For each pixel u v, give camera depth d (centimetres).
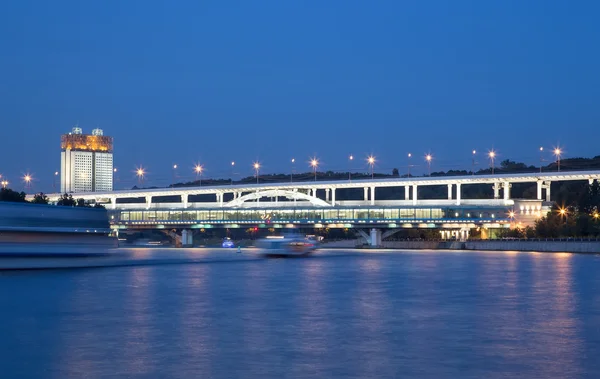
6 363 5638
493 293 10550
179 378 5156
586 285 11831
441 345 6253
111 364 5572
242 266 18650
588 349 6053
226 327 7238
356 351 6012
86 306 9106
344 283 12600
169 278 13925
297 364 5553
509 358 5725
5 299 9950
